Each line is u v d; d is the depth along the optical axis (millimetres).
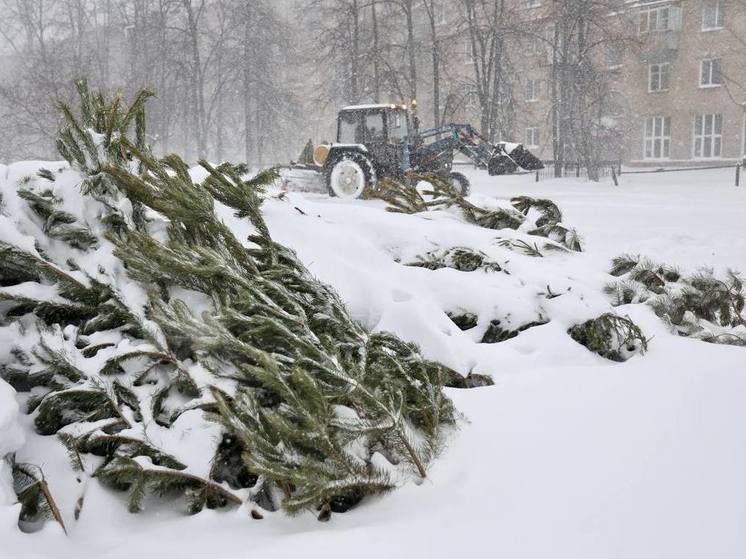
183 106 37562
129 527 2121
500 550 1883
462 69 40469
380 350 2670
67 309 2891
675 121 35906
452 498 2195
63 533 1990
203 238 3191
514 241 4918
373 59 31656
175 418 2434
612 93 33281
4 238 2879
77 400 2467
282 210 4441
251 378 2510
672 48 35250
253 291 2773
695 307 4668
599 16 28984
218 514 2160
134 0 38594
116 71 42875
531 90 39469
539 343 3705
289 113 38938
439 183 5848
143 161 3295
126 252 2877
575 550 1871
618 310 4137
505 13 31203
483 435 2641
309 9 36875
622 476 2277
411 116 17047
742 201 16562
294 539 1955
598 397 2998
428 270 4203
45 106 29031
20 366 2621
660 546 1873
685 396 2979
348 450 2375
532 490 2211
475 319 3992
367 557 1857
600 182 24984
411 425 2611
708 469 2305
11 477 2107
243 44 38000
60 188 3311
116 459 2191
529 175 27797
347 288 3826
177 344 2711
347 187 15281
